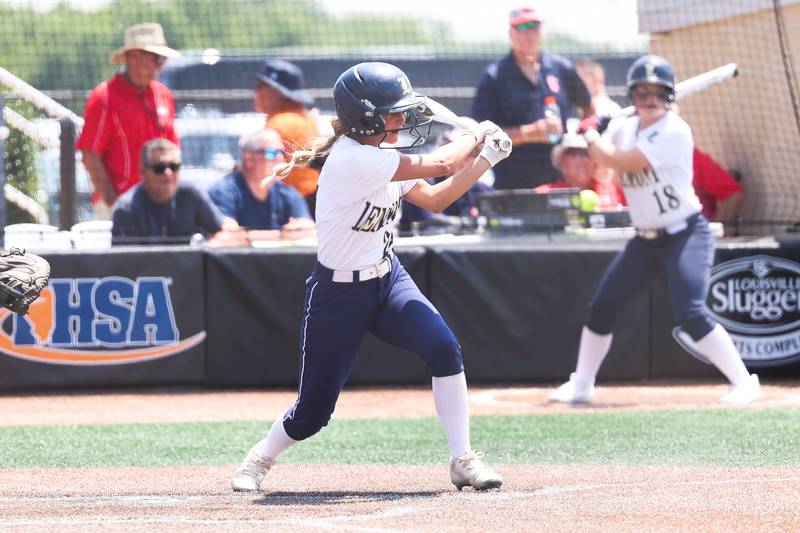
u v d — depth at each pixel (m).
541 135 34.47
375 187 15.55
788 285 31.73
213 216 31.84
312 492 16.59
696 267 26.22
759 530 13.26
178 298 30.80
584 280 31.61
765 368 31.73
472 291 31.34
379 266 16.11
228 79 36.88
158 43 32.44
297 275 31.03
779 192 36.06
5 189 31.97
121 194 32.56
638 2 39.75
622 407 26.59
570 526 13.45
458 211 34.72
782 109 35.91
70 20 36.91
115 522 13.91
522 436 22.28
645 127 26.08
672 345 31.70
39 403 28.84
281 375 31.09
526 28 34.22
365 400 29.17
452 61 40.09
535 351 31.59
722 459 19.23
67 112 33.62
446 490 16.59
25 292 15.30
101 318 30.59
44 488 17.19
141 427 24.69
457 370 16.31
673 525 13.52
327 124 34.84
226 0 59.47
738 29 37.06
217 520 14.07
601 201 34.84
